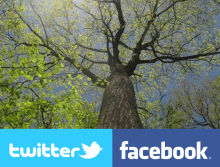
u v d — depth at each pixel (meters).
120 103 4.86
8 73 3.74
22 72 3.75
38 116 4.84
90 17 8.23
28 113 4.24
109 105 4.84
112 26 9.30
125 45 9.18
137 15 7.87
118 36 8.20
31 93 5.27
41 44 7.55
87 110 7.36
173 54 8.74
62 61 8.12
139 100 10.55
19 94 3.78
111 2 7.75
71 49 7.77
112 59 8.30
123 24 8.02
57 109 4.56
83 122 7.40
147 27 7.80
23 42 7.44
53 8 8.38
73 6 8.34
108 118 4.42
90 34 8.12
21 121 4.29
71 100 5.00
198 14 8.43
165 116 8.15
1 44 6.53
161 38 8.52
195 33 8.69
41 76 3.86
